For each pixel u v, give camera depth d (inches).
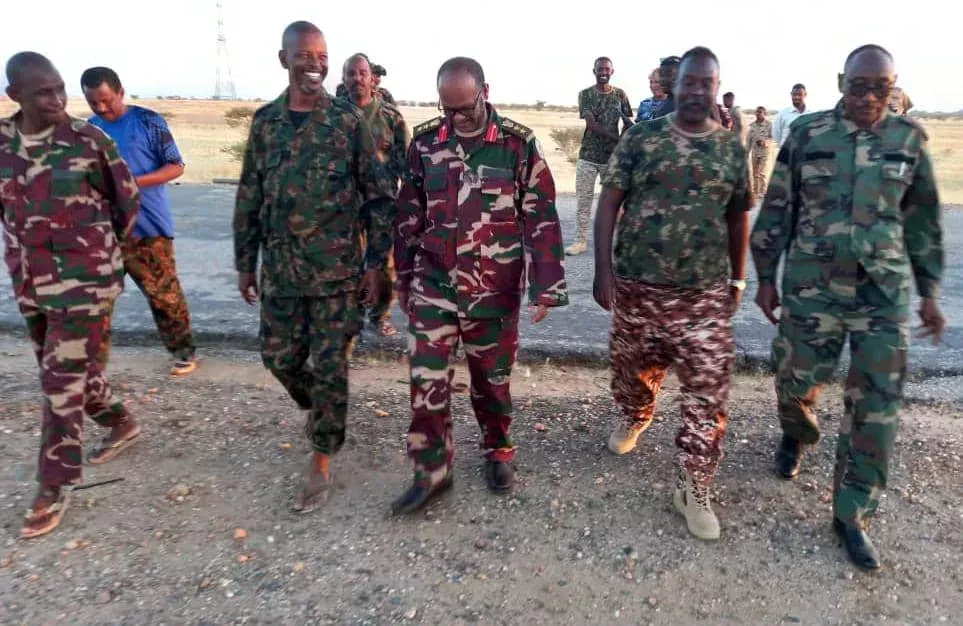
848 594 114.6
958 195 604.1
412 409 131.9
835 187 122.3
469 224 125.6
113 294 134.1
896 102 196.4
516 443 159.0
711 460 125.6
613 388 149.8
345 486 141.8
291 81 127.4
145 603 110.2
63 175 126.3
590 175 331.0
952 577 118.1
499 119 126.1
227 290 275.6
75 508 132.5
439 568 119.0
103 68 175.0
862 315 121.7
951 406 180.9
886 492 139.9
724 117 177.5
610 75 318.0
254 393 184.9
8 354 211.8
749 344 218.2
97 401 143.3
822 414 171.9
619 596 113.6
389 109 217.8
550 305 127.7
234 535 126.3
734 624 108.6
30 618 106.6
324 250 129.4
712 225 124.7
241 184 134.5
